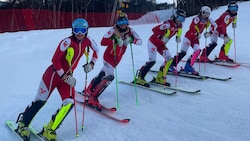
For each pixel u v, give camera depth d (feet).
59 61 10.84
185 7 84.69
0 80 21.16
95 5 115.14
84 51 11.67
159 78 17.88
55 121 11.06
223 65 21.97
